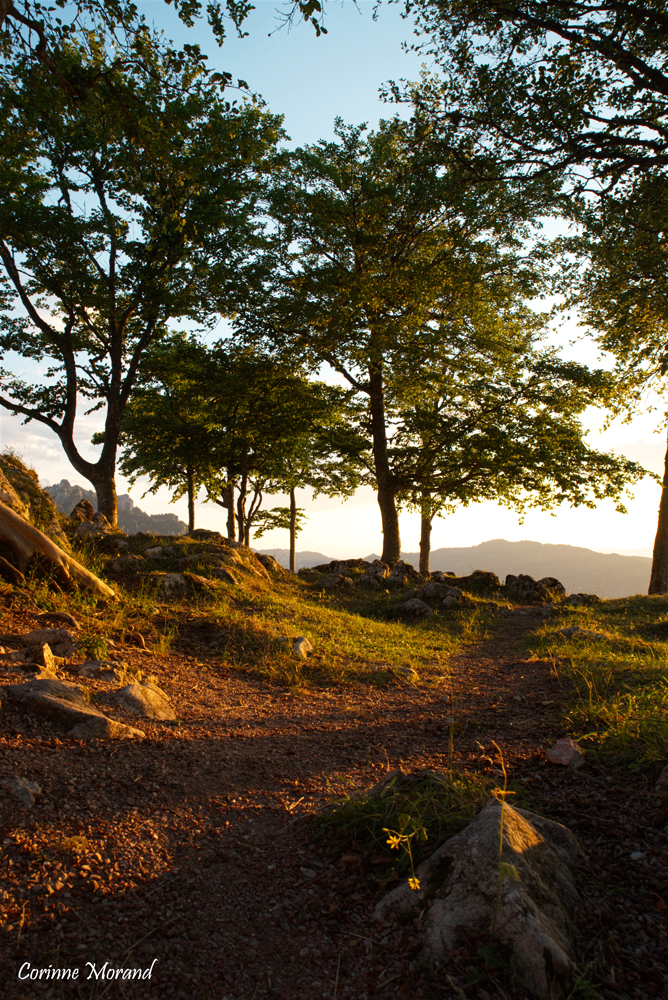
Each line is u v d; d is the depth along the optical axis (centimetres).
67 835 300
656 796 329
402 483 2517
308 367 2389
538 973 211
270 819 361
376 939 244
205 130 959
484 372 2278
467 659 1012
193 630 861
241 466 2959
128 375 2098
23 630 629
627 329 1491
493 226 1745
